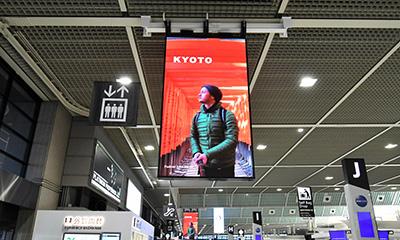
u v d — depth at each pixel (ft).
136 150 26.27
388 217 57.77
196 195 57.62
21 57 13.70
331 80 15.69
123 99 12.78
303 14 11.10
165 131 9.21
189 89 9.62
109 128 21.59
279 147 26.08
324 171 34.27
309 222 50.83
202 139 9.19
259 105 18.49
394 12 10.94
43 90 16.79
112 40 12.62
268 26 11.07
